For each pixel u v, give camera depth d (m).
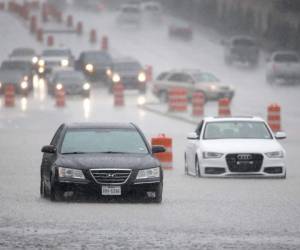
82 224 41.97
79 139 51.78
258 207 48.22
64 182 48.81
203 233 39.59
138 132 52.62
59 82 166.00
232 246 36.47
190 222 42.72
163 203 49.75
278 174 63.94
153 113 133.88
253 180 62.59
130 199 50.62
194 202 50.31
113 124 53.28
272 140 65.75
